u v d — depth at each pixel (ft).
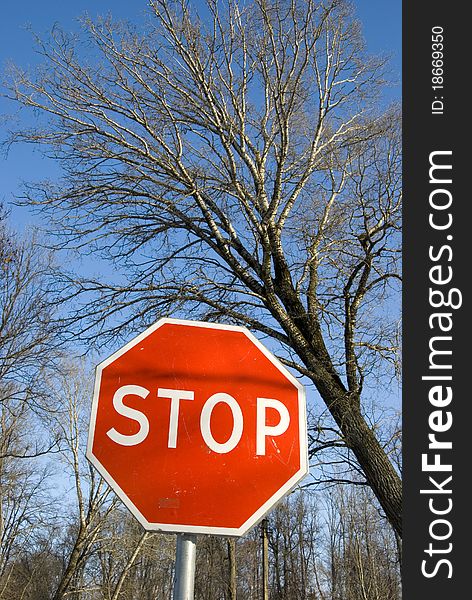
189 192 30.12
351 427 24.48
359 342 26.63
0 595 106.11
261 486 8.13
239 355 8.81
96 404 8.12
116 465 7.86
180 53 31.27
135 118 31.63
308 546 149.28
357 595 110.52
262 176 31.40
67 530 113.60
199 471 8.02
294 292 28.25
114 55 31.50
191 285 29.19
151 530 7.61
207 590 134.10
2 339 55.93
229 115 31.60
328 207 30.30
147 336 8.59
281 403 8.67
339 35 31.78
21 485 93.15
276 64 29.91
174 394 8.38
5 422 75.72
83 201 31.86
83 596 95.04
